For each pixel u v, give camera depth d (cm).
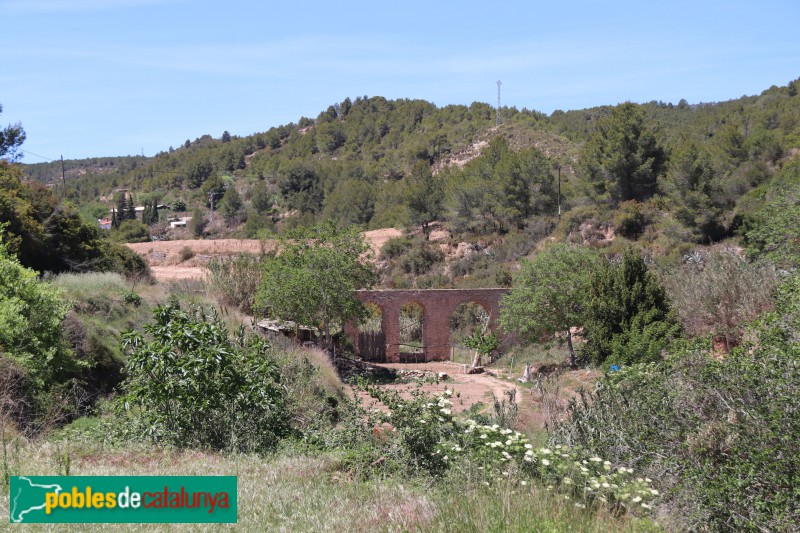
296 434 1198
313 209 9412
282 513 727
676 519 827
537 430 1362
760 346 908
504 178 6184
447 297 3825
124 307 2153
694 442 900
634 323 2183
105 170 18000
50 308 1505
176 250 6197
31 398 1329
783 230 2173
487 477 838
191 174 12888
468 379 2953
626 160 5406
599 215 5359
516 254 5538
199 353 1141
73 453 977
